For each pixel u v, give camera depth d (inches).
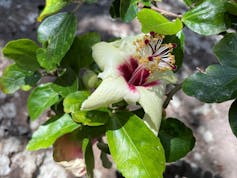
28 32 13.0
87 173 6.3
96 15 13.4
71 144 6.6
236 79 5.7
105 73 6.1
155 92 6.2
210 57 12.6
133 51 6.3
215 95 5.7
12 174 10.5
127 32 13.0
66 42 6.1
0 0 13.6
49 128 6.3
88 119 5.9
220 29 6.2
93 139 6.7
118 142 5.8
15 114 11.4
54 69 6.6
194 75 5.8
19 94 11.7
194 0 6.6
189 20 6.3
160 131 6.8
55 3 6.2
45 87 6.6
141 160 5.7
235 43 6.0
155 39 6.2
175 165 10.6
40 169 10.6
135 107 8.6
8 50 6.4
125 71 6.3
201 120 11.5
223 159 10.8
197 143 11.1
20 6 13.5
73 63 6.7
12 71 7.0
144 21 5.8
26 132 11.1
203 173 10.6
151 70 6.2
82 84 6.7
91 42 6.7
